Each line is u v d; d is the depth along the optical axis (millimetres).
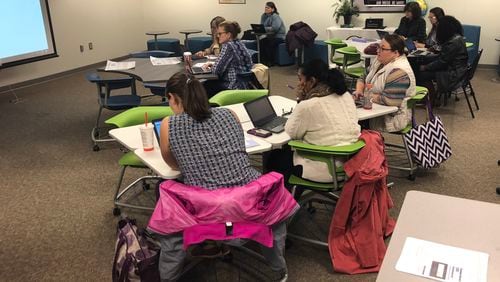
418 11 6566
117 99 4457
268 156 2891
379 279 1250
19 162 3992
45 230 2912
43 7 6676
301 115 2455
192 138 2043
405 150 3781
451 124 4879
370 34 7574
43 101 6070
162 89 4027
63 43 7602
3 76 6523
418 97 3406
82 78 7547
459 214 1549
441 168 3766
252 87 4461
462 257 1320
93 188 3479
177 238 1983
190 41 8891
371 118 3197
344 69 5688
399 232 1454
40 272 2496
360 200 2357
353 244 2461
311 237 2805
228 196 1959
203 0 9414
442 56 5176
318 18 8641
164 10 9727
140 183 3512
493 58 7652
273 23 8320
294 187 2742
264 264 2570
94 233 2869
